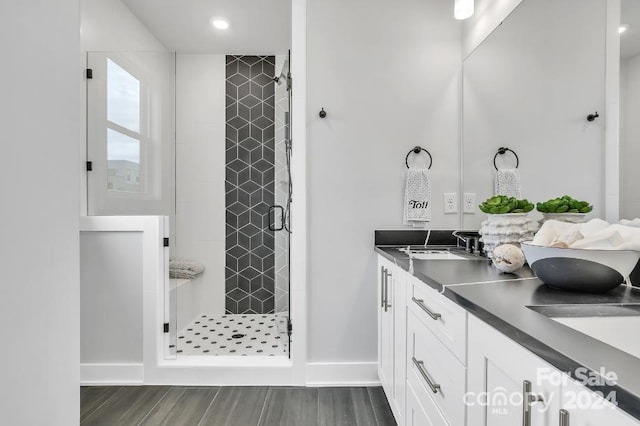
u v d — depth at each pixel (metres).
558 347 0.56
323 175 2.13
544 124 1.46
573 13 1.29
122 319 2.12
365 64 2.13
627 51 1.07
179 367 2.10
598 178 1.18
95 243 2.11
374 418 1.76
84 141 2.20
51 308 0.53
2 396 0.45
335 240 2.14
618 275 0.89
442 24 2.14
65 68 0.56
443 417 1.05
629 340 0.79
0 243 0.45
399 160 2.14
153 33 2.98
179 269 3.05
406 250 1.93
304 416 1.77
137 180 2.35
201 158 3.33
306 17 2.12
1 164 0.45
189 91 3.32
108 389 2.04
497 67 1.79
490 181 1.86
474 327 0.85
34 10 0.50
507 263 1.17
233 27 2.89
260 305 3.35
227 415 1.78
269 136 3.34
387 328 1.78
